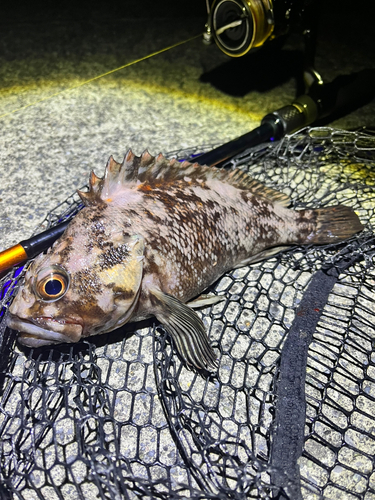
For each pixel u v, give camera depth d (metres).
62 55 0.65
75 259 0.27
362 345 0.32
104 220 0.28
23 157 0.47
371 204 0.42
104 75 0.60
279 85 0.61
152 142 0.50
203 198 0.32
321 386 0.30
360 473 0.25
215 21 0.43
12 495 0.23
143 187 0.31
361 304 0.34
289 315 0.34
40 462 0.26
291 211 0.37
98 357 0.30
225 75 0.62
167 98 0.58
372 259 0.36
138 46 0.67
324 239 0.37
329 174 0.45
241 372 0.31
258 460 0.24
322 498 0.23
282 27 0.43
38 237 0.32
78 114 0.54
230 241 0.33
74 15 0.74
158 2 0.77
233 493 0.22
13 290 0.30
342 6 0.74
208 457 0.26
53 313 0.26
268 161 0.45
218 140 0.51
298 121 0.44
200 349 0.29
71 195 0.42
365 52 0.66
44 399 0.25
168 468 0.24
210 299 0.32
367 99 0.58
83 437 0.27
